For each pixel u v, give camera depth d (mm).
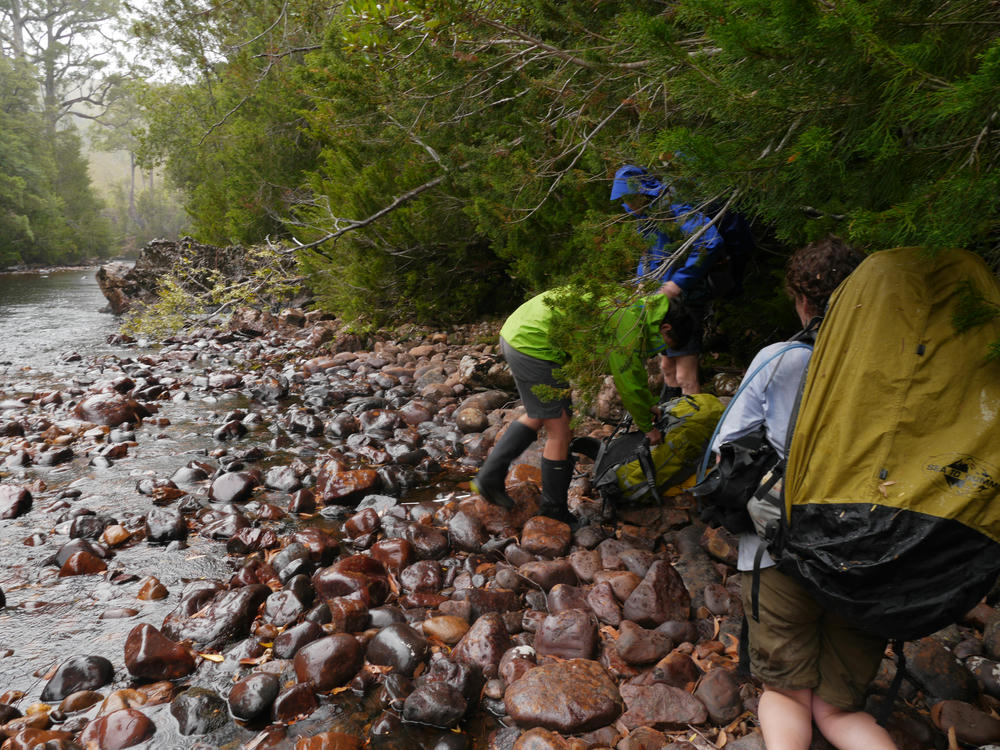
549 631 2848
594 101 4129
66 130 53562
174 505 4371
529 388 3592
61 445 5551
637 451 3762
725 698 2457
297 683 2650
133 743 2418
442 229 7863
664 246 3396
